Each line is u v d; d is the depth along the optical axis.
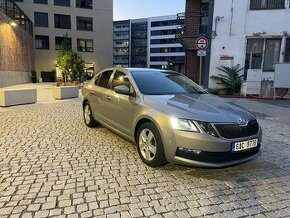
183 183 3.65
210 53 15.47
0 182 3.54
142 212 2.92
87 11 42.94
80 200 3.13
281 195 3.41
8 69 21.91
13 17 24.02
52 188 3.40
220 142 3.54
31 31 34.81
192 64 18.42
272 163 4.51
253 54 15.03
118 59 119.69
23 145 5.11
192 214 2.91
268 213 2.99
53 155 4.60
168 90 4.84
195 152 3.55
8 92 9.91
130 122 4.59
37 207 2.96
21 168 4.01
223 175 3.96
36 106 10.26
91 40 43.78
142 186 3.53
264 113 9.29
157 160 3.96
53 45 41.34
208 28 15.45
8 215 2.80
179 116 3.68
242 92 14.31
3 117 7.79
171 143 3.68
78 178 3.71
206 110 3.84
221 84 15.43
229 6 14.92
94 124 6.52
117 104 5.00
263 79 14.20
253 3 14.66
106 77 5.96
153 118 3.92
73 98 13.62
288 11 14.26
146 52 115.62
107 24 44.16
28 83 30.14
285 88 13.41
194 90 5.18
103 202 3.10
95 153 4.75
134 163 4.31
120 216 2.83
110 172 3.94
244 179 3.85
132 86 4.78
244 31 14.90
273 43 14.77
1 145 5.09
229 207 3.08
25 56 29.31
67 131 6.25
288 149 5.29
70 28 42.22
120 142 5.42
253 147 3.89
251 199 3.28
